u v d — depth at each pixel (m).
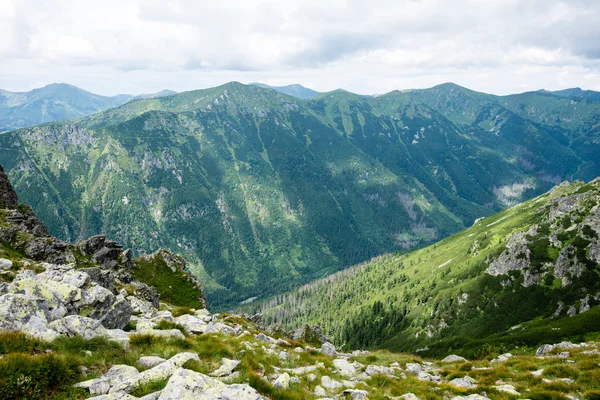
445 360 42.41
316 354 33.34
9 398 10.84
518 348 136.75
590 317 137.50
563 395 20.44
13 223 64.69
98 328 17.80
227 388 12.78
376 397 18.91
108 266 76.62
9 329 14.55
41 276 26.33
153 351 16.97
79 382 12.66
